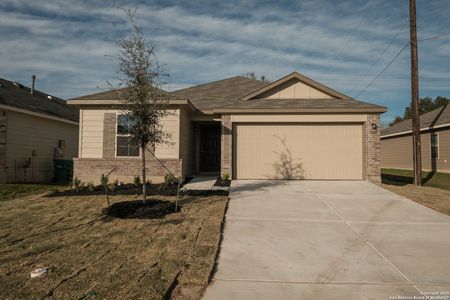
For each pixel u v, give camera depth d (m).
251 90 17.53
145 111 7.60
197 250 5.08
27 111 14.81
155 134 8.14
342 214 7.56
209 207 7.84
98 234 5.81
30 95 18.72
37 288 3.75
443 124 19.17
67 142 19.08
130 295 3.64
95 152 12.18
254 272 4.45
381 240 5.83
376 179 12.20
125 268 4.36
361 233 6.21
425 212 7.79
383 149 29.61
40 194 10.12
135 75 7.52
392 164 27.55
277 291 3.93
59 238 5.58
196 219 6.80
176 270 4.33
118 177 11.94
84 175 11.99
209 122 14.86
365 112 12.39
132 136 7.84
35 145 15.96
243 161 12.89
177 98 11.75
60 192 10.02
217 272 4.44
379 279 4.28
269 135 12.87
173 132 11.95
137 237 5.66
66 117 18.41
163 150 11.96
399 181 15.01
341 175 12.66
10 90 16.94
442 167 19.88
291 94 14.40
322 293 3.89
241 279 4.24
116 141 12.12
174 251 5.02
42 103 18.38
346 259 4.95
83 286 3.82
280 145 12.83
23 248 5.09
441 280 4.27
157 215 7.05
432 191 10.60
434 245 5.59
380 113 12.41
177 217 6.95
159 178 11.85
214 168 15.42
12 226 6.30
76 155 20.16
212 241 5.50
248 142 12.91
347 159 12.66
